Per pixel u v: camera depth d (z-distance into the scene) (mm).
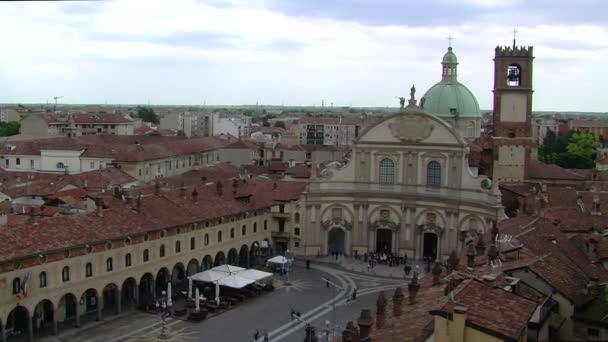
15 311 91812
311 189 145375
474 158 156750
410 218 143500
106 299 106250
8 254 83312
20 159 198500
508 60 145375
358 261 141375
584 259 71125
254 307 107250
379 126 144375
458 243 138250
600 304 54031
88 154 189750
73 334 92062
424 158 141875
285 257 131625
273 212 144375
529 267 54094
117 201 116438
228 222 126375
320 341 90188
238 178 159375
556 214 94438
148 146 196000
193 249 116625
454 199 138125
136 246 103562
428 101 171500
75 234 94375
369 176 145875
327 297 113625
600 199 113500
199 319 99438
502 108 147125
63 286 91438
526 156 147500
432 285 62188
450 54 172125
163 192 125750
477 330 37406
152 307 104125
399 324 48375
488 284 43812
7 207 122125
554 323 51250
